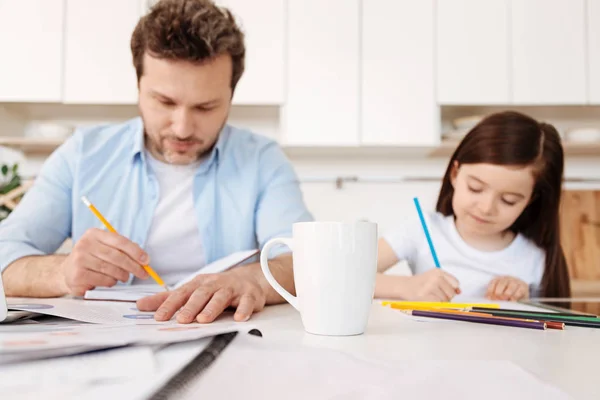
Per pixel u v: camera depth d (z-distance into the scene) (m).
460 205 1.30
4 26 2.01
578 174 2.36
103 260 0.77
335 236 0.46
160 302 0.58
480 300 0.95
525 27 2.13
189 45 0.91
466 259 1.33
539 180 1.23
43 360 0.29
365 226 0.47
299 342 0.43
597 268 2.05
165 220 1.15
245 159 1.19
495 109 2.30
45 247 1.06
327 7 2.10
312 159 2.35
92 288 0.78
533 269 1.30
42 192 1.09
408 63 2.11
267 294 0.73
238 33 1.03
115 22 2.03
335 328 0.46
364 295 0.47
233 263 0.72
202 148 1.07
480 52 2.12
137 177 1.14
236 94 2.07
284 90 2.09
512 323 0.52
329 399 0.25
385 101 2.11
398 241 1.38
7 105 2.13
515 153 1.21
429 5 2.12
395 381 0.28
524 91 2.12
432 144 2.11
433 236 1.37
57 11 2.02
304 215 1.13
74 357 0.30
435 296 0.89
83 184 1.12
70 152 1.15
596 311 0.72
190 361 0.28
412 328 0.51
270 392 0.26
